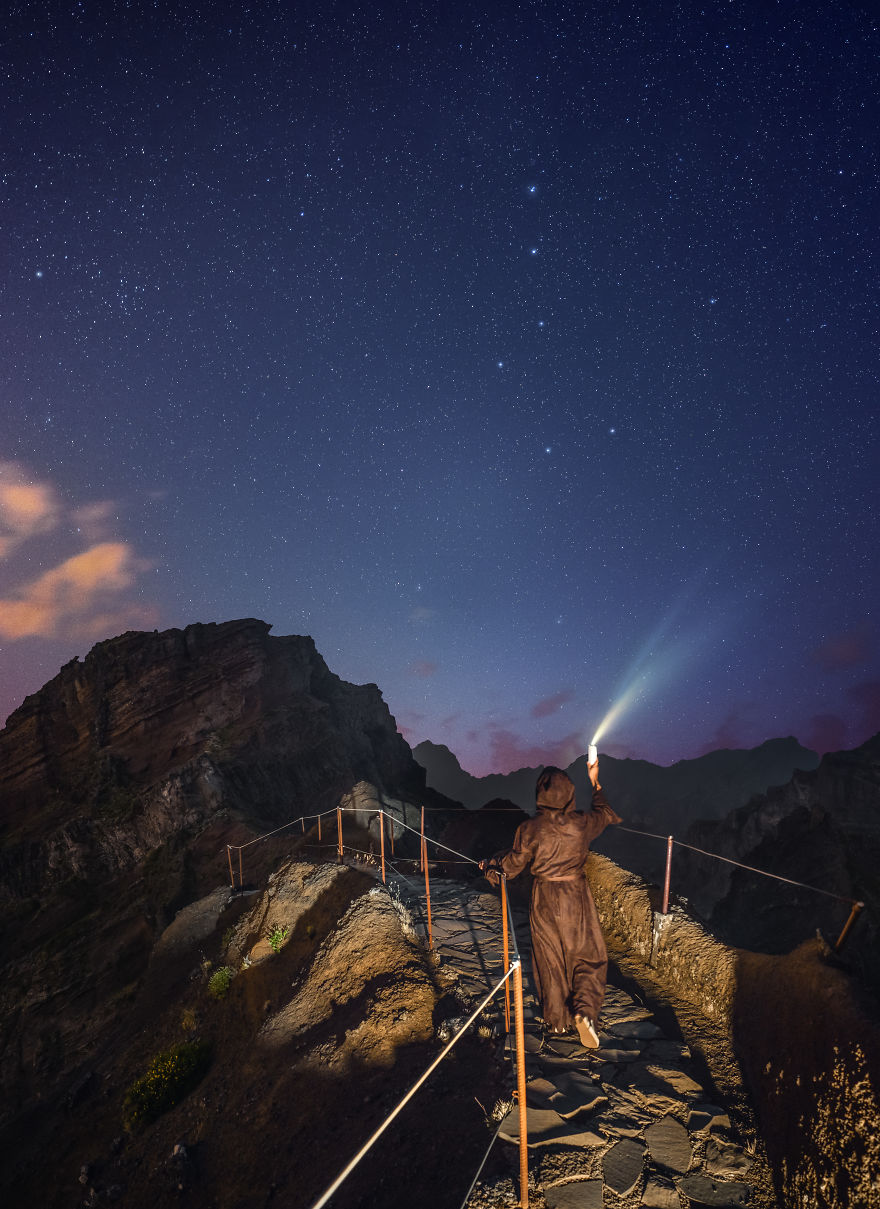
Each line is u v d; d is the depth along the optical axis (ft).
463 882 45.75
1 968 151.84
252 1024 39.83
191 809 182.19
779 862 100.78
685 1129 18.81
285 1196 22.43
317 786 198.70
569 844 23.59
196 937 71.72
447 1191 17.60
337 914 42.06
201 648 234.58
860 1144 14.44
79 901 177.99
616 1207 16.20
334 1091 26.50
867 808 128.88
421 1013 27.91
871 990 18.11
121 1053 56.59
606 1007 25.50
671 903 30.35
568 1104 19.86
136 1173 34.35
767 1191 16.84
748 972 23.50
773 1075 19.16
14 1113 72.84
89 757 226.79
